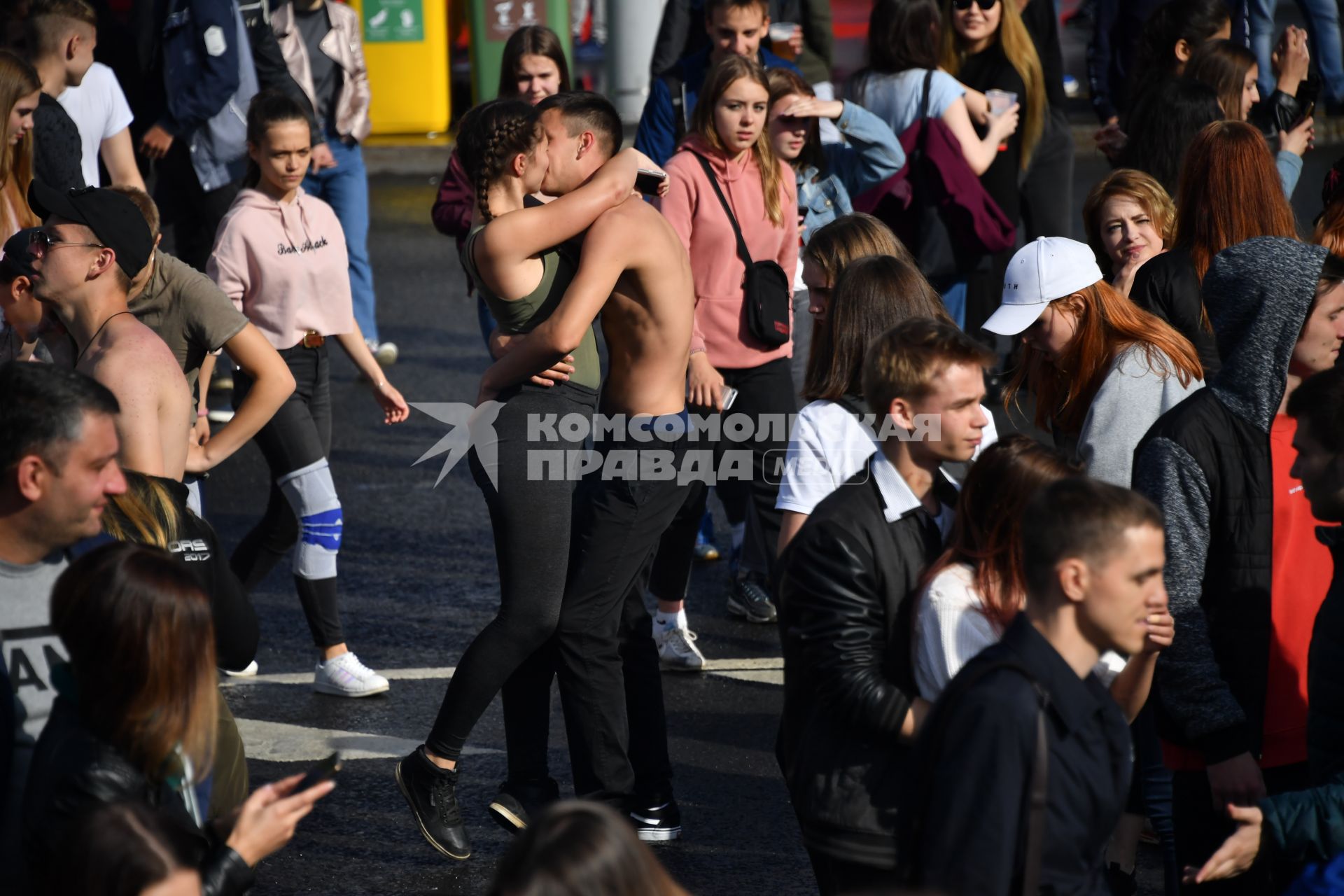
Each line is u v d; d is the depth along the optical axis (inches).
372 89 2320.4
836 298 502.9
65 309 509.7
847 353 497.4
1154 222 698.8
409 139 2322.8
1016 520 400.5
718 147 785.6
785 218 812.0
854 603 411.2
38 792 344.5
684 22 1222.9
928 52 1042.7
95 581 343.0
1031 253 547.8
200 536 450.6
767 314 783.7
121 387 485.7
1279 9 2679.6
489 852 633.0
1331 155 2005.4
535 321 590.9
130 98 1316.4
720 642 865.5
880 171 992.9
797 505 491.2
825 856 419.8
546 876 265.9
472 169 598.5
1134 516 348.5
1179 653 454.9
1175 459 461.7
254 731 743.1
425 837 619.2
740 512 891.4
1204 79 946.1
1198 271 637.3
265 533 791.7
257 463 1182.3
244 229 790.5
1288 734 474.6
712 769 708.0
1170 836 546.9
